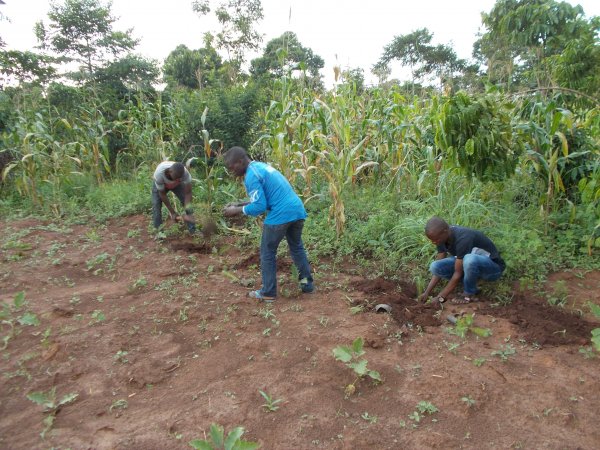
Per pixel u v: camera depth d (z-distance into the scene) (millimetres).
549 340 3635
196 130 9609
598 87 6621
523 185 6516
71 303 4402
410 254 5371
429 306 4309
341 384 3123
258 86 10266
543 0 9727
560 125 5883
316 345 3613
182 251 6074
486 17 10781
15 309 4242
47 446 2555
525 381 3111
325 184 7859
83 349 3592
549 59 7938
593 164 5754
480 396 2939
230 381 3166
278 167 6574
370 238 5938
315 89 8164
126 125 11383
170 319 4078
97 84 13742
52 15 15023
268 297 4422
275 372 3258
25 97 9727
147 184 8734
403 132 7586
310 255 5609
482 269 4242
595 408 2830
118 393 3082
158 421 2764
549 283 4738
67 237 6703
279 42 20531
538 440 2566
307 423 2715
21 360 3412
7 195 9008
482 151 4520
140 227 7199
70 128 9297
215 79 12164
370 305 4305
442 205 6098
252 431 2666
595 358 3381
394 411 2840
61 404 2932
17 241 6293
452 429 2674
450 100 4496
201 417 2783
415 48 23109
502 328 3865
